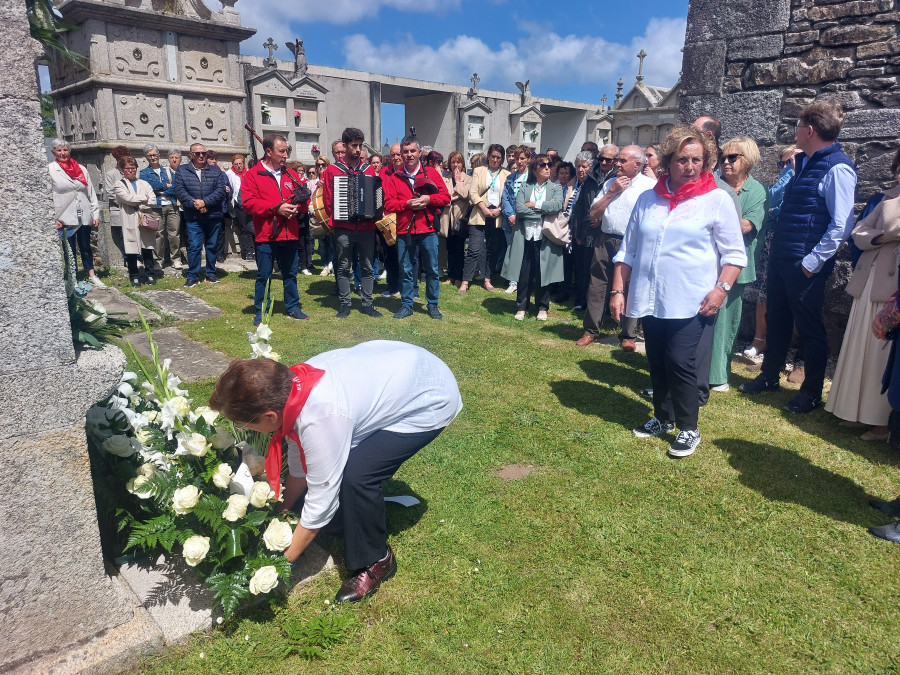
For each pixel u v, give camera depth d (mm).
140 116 8758
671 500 3152
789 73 5289
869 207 3912
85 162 9102
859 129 4938
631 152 5258
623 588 2490
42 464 1889
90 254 7750
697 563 2650
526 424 4031
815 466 3545
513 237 6762
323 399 2084
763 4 5355
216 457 2504
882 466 3559
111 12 8109
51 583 1978
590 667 2104
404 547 2715
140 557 2492
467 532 2832
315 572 2523
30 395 1825
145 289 7574
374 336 5789
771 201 5141
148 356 5066
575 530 2871
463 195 8344
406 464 3457
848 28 4918
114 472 2494
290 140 13281
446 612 2336
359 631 2240
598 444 3771
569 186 7656
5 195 1704
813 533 2889
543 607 2373
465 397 4480
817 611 2387
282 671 2068
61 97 9469
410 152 6180
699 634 2260
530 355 5488
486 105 19641
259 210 5859
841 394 3980
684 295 3430
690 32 5867
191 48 9047
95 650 2035
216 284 8008
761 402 4547
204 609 2266
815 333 4215
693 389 3533
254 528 2330
